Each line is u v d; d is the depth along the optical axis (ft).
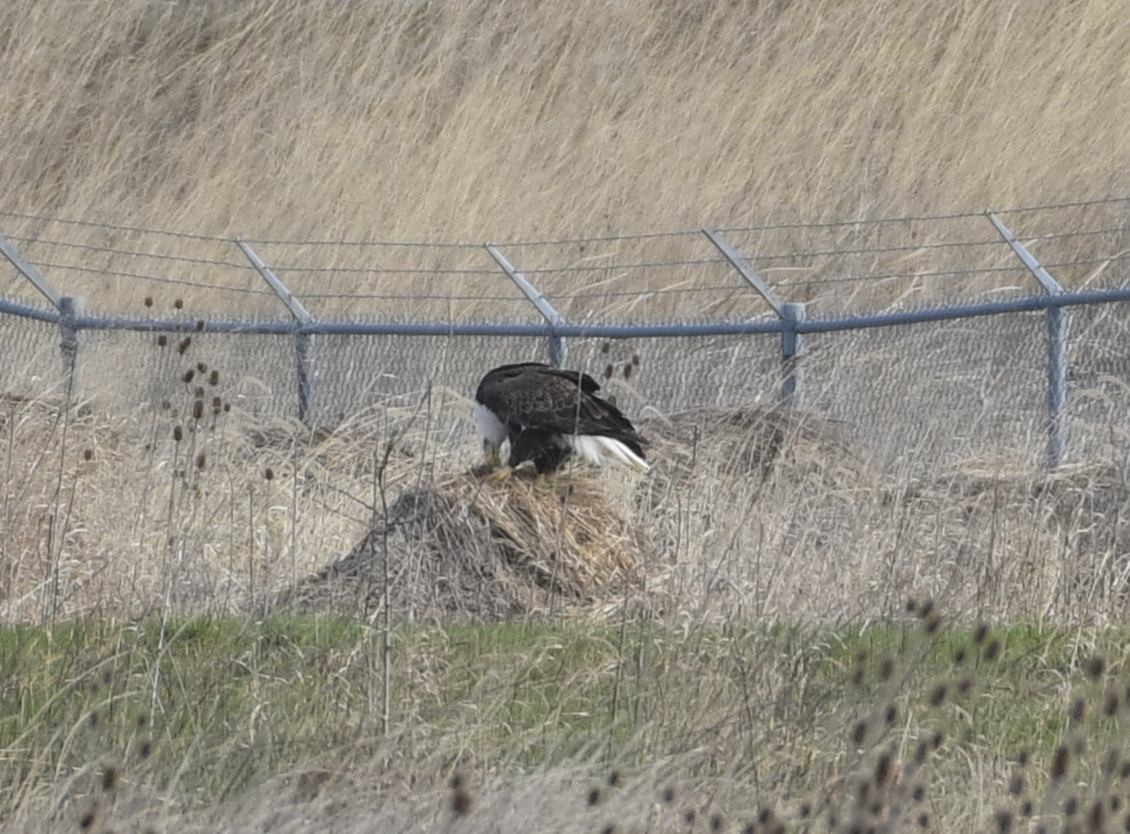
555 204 261.03
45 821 72.28
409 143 285.43
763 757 78.33
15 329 185.78
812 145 274.36
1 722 84.23
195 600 112.37
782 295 226.58
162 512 125.49
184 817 72.84
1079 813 73.67
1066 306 146.92
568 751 81.92
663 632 97.35
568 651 98.37
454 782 70.23
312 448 146.92
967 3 297.33
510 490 126.31
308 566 125.08
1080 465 135.03
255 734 82.74
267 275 181.16
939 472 137.49
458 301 235.40
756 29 305.73
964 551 117.50
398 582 112.47
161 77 317.22
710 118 282.77
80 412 160.56
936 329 162.09
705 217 256.93
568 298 210.18
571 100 294.46
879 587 109.19
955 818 74.18
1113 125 268.62
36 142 301.22
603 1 312.29
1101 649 99.91
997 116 267.39
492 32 309.22
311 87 307.58
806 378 161.17
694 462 131.95
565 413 128.47
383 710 83.20
